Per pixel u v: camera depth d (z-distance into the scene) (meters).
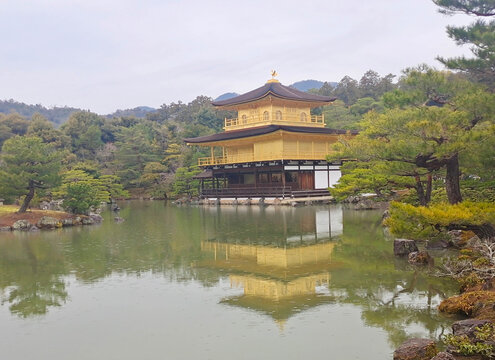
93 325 14.34
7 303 16.89
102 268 22.44
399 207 17.86
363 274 19.55
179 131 119.31
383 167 25.70
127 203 78.50
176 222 42.78
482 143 17.38
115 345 12.72
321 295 16.72
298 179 64.50
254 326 13.77
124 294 17.67
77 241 31.64
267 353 11.83
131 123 131.62
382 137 27.27
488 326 11.19
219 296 16.98
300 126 69.75
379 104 113.75
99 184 67.19
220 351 12.05
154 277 20.27
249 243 28.56
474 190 25.50
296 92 76.69
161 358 11.76
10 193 41.06
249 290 17.67
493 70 18.59
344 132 66.81
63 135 105.12
